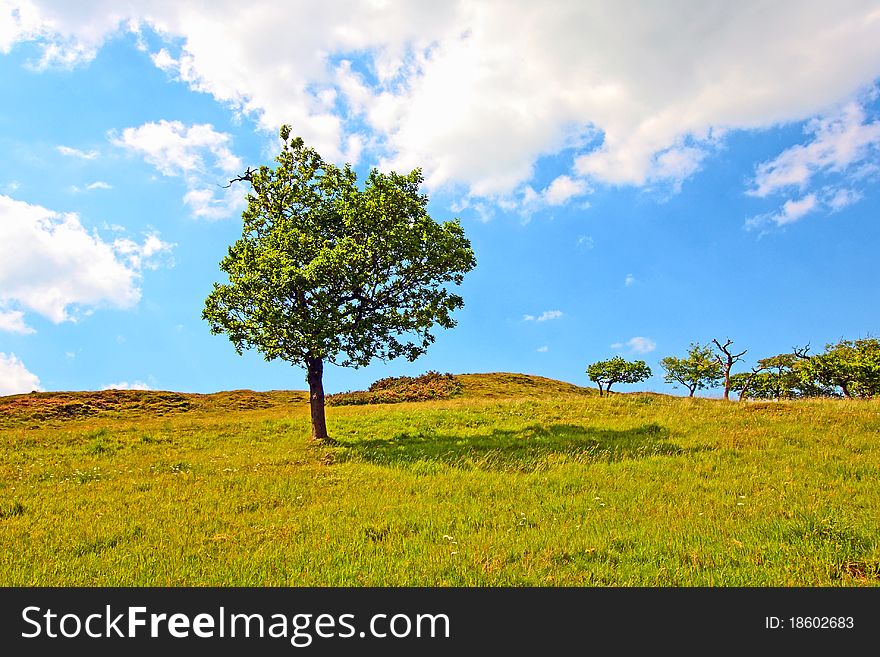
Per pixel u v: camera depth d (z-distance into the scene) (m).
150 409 56.16
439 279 26.84
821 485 13.03
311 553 9.68
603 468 16.20
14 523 12.49
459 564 8.89
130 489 16.02
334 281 24.56
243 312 25.22
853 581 7.63
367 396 56.78
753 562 8.45
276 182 26.89
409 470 17.27
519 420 27.83
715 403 30.81
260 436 27.47
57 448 24.92
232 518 12.45
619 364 91.00
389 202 26.02
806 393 63.66
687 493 12.98
